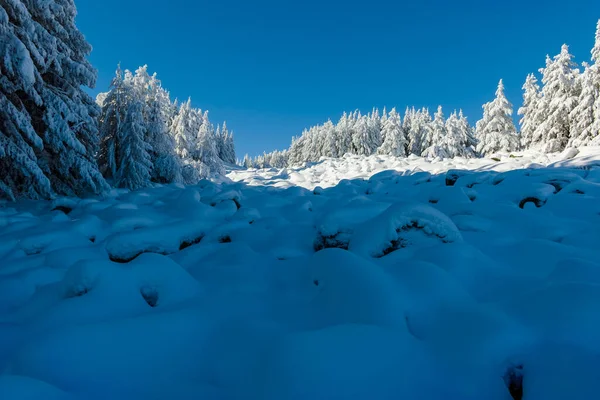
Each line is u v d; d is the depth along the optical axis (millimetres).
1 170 12680
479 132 40031
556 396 2133
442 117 49375
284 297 4102
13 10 11711
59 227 7930
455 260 4262
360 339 2564
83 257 5777
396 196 12078
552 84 29656
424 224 5043
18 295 4527
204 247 6523
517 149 35250
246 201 10914
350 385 2219
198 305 3850
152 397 2492
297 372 2283
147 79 24656
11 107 11664
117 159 20672
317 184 19719
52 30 14859
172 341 3033
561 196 7352
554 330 2615
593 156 13039
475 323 2801
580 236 5281
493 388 2314
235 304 3918
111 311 3596
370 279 3469
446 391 2289
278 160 97938
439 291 3439
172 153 24344
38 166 13258
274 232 7191
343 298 3428
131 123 19531
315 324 3293
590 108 26422
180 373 2752
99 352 2723
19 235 7484
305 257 5430
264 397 2250
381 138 60406
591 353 2342
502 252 5062
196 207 9367
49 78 14805
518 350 2547
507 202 8016
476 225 6277
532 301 3010
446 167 20000
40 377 2484
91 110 16391
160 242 6402
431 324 3018
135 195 14031
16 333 3305
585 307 2711
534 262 4531
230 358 2895
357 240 5160
